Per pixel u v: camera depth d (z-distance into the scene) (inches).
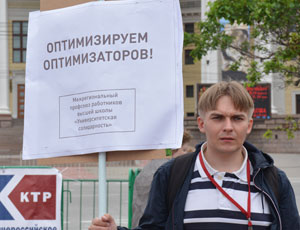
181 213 100.4
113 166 964.6
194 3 1652.3
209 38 352.5
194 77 1716.3
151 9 120.6
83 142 121.9
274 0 276.1
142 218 108.0
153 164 182.9
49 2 128.0
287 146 1244.5
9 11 1659.7
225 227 98.0
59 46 125.6
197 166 102.7
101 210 120.0
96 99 121.0
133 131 119.1
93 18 122.6
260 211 98.9
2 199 206.8
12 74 1667.1
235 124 98.5
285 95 1583.4
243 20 296.2
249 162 102.1
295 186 668.1
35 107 127.0
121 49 120.9
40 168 207.6
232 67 362.0
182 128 117.2
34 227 207.3
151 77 119.6
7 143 1314.0
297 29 288.7
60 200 207.6
